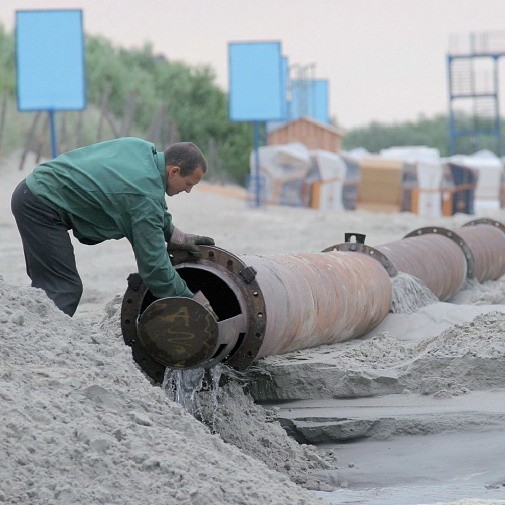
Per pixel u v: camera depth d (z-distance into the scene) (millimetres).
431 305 27047
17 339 15117
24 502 12164
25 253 18875
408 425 18328
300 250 50719
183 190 18484
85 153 18719
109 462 12922
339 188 96562
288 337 20453
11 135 95562
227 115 138625
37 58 68750
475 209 100688
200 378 18562
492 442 17375
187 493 12680
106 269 41844
